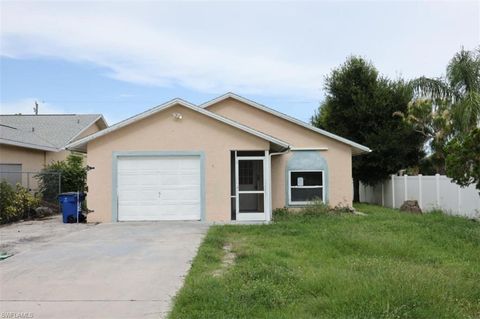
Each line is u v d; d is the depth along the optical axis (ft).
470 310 21.56
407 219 53.16
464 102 71.10
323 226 48.57
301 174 69.56
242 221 56.34
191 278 27.17
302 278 26.20
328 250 35.63
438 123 77.66
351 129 92.84
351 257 33.04
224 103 71.10
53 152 84.28
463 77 78.84
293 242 39.63
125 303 23.21
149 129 57.47
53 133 92.07
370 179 92.58
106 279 27.91
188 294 23.32
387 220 52.47
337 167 69.56
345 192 69.36
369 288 21.86
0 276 28.68
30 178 75.20
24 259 33.47
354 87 91.20
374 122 89.71
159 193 57.11
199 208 57.00
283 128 70.23
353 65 92.63
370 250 35.14
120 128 57.11
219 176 57.26
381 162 87.76
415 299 20.63
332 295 22.40
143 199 57.06
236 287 24.49
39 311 22.06
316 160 69.56
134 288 25.91
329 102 95.50
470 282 25.12
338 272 26.53
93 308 22.47
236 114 70.90
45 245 39.17
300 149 69.62
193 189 57.21
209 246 37.81
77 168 77.66
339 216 58.59
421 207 69.36
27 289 25.85
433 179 65.51
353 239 38.40
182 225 52.39
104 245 39.09
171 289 25.62
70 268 30.73
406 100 87.25
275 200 69.05
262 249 36.22
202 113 57.16
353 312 19.90
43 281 27.50
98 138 57.26
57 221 58.39
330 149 69.72
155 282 27.14
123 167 57.26
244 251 34.91
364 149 69.51
